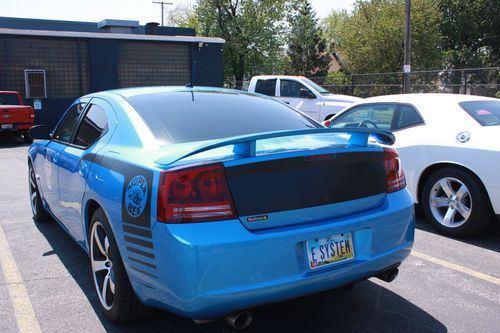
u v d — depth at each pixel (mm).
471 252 4695
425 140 5359
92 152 3547
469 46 45625
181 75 22703
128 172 2932
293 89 14273
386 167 3172
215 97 3951
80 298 3666
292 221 2711
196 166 2566
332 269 2775
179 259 2490
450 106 5512
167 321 3312
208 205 2545
